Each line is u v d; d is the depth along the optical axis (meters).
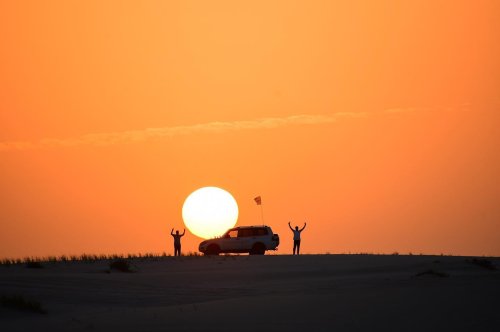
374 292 109.44
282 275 147.38
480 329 70.88
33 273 140.88
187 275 140.62
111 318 84.81
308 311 86.38
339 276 146.75
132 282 124.81
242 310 88.94
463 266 160.00
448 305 90.06
